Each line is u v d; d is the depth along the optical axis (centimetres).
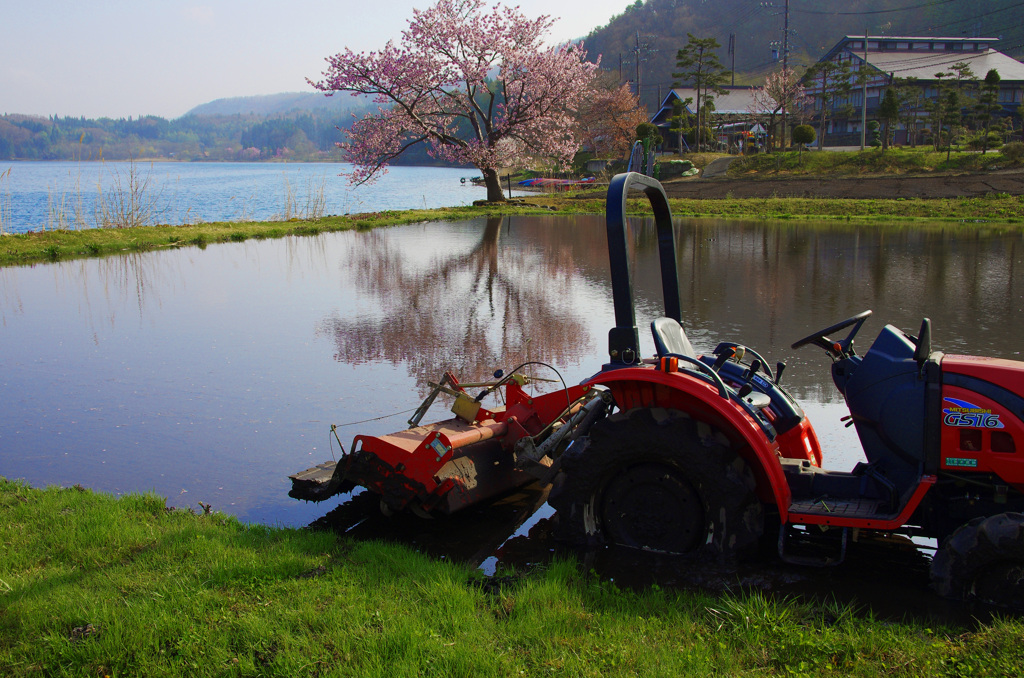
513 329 946
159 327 972
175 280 1402
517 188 5966
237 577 335
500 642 285
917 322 950
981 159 4372
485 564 371
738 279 1360
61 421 599
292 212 3381
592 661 269
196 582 329
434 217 2917
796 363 765
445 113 3841
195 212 3666
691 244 1959
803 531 404
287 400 652
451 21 3525
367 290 1277
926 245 1877
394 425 584
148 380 717
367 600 316
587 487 380
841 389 399
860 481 373
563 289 1277
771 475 347
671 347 402
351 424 588
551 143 3834
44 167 14088
